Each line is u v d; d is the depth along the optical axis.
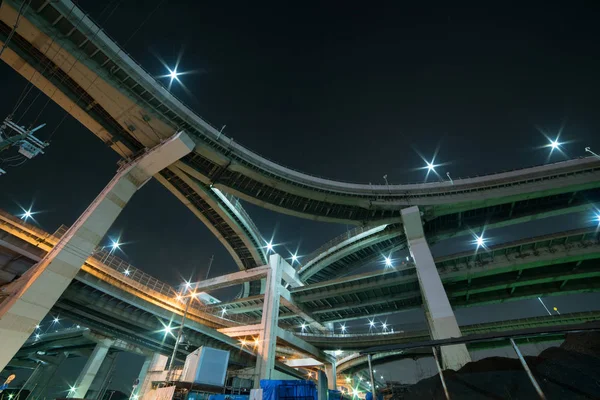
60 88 32.53
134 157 38.59
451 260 41.78
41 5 26.72
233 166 42.34
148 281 39.81
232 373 45.59
